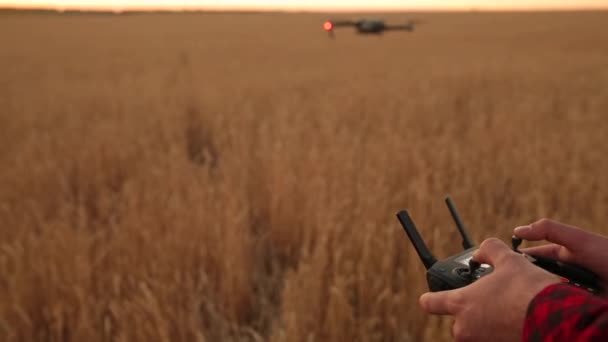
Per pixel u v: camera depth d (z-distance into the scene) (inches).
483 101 335.9
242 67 649.0
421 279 100.7
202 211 133.4
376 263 112.3
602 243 34.3
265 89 417.7
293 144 208.7
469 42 1121.4
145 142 223.5
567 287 24.4
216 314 106.4
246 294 110.0
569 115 272.7
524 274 26.7
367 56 802.2
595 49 876.0
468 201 146.3
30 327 95.3
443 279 33.6
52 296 103.0
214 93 374.6
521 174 170.7
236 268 110.7
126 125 266.1
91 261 118.0
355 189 155.1
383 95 362.6
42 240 125.3
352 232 120.3
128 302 95.3
